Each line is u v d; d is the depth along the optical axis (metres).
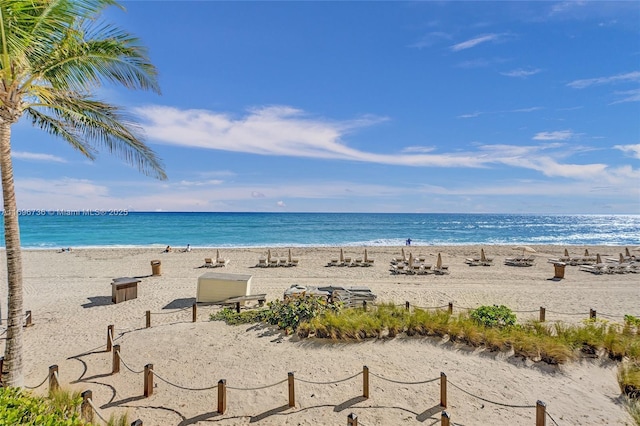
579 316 12.66
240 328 10.48
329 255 29.89
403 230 69.69
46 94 6.80
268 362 8.21
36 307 13.63
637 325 9.86
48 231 58.84
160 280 18.95
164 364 8.21
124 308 13.45
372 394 6.86
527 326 9.88
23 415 4.14
